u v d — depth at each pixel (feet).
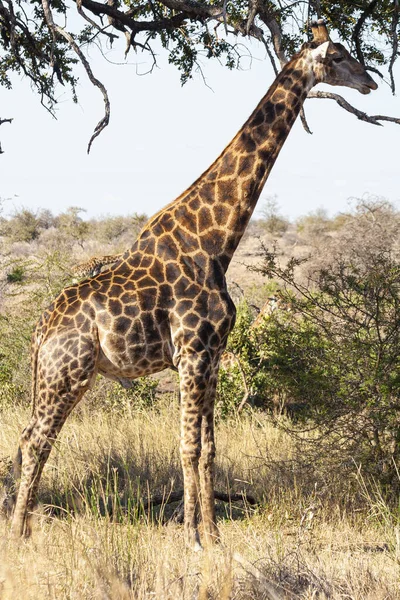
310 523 49.73
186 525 49.34
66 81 73.72
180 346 49.75
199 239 51.60
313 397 59.88
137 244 52.34
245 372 89.10
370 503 55.83
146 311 49.55
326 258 156.25
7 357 98.48
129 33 67.41
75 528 40.60
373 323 60.03
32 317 99.30
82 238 337.31
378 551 48.01
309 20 56.85
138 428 77.71
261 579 34.53
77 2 56.34
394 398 58.70
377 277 58.75
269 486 61.05
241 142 53.21
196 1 65.05
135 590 34.06
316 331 61.36
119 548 38.17
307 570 38.19
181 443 49.78
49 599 32.40
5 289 156.25
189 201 52.49
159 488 61.87
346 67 55.72
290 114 54.08
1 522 49.62
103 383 92.02
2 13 64.54
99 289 50.16
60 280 102.73
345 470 57.93
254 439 70.74
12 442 71.92
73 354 48.88
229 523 55.21
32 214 362.33
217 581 34.78
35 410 50.06
